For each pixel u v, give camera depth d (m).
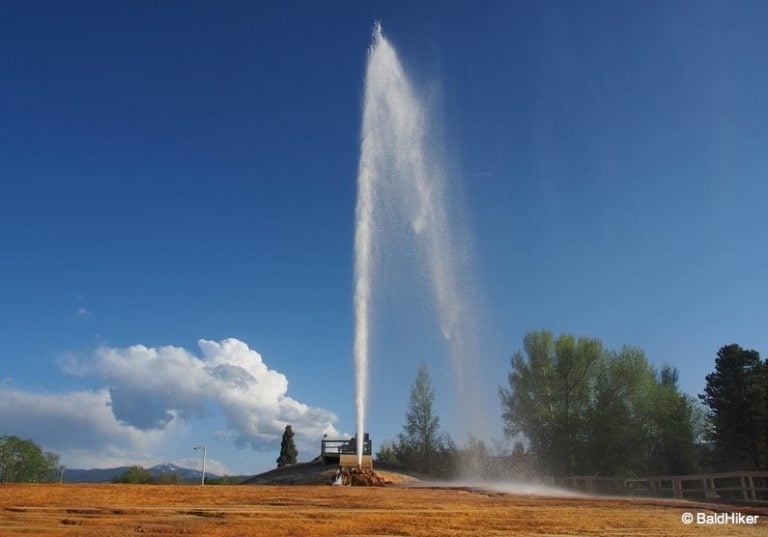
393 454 44.31
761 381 47.19
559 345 43.62
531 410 43.06
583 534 10.73
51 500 12.94
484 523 11.48
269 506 13.15
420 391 42.12
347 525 10.65
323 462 29.70
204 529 9.78
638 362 41.94
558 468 41.34
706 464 49.66
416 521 11.38
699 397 53.88
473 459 36.34
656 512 14.12
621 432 40.56
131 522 10.32
